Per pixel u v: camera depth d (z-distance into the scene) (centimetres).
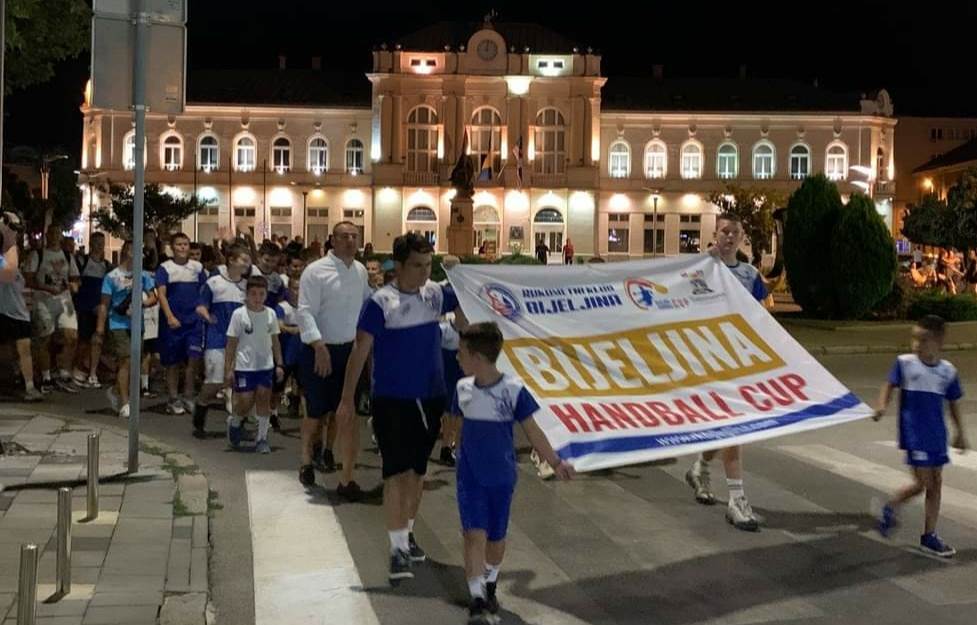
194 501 898
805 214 3023
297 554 784
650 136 7581
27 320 1447
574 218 7406
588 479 1045
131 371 980
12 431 1178
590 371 775
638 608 677
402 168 7338
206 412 1275
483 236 7425
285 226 7538
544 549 806
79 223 7212
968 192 4209
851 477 1059
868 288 2900
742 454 1174
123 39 962
